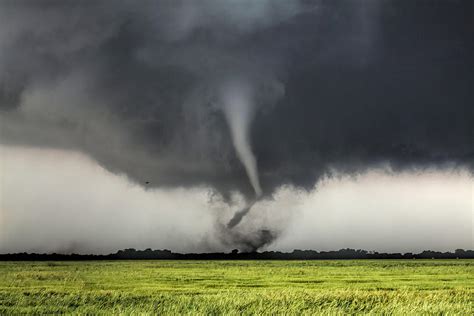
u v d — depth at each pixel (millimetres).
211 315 26578
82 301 31469
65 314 26953
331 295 32156
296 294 32312
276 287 42656
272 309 27156
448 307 27094
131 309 27672
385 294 33188
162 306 29031
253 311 26844
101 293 34969
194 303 29172
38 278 51719
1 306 29625
